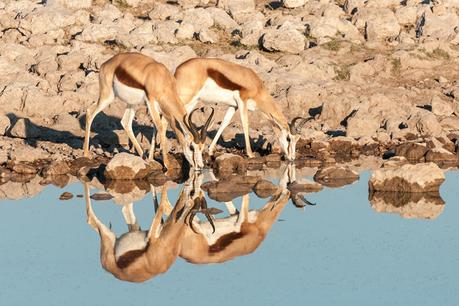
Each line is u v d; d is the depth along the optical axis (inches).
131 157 2309.3
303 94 3006.9
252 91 2488.9
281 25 3700.8
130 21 3816.4
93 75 3152.1
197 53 3543.3
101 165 2368.4
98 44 3602.4
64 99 2938.0
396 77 3432.6
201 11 3836.1
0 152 2468.0
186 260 1694.1
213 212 2000.5
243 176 2263.8
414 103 3132.4
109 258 1689.2
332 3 4077.3
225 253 1727.4
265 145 2625.5
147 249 1739.7
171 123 2304.4
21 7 3944.4
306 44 3646.7
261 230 1870.1
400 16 3868.1
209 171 2415.1
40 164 2434.8
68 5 4003.4
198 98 2464.3
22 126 2669.8
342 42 3627.0
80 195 2134.6
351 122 2773.1
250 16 3932.1
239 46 3636.8
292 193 2178.9
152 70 2284.7
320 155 2618.1
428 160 2551.7
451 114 2987.2
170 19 3878.0
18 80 3125.0
